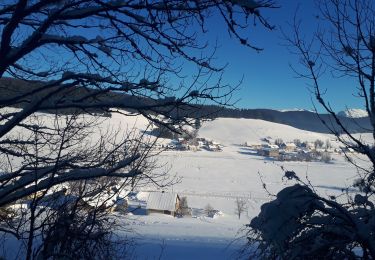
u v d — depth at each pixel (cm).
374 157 523
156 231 2517
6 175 448
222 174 8256
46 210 520
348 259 595
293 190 580
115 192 577
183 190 6625
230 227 3303
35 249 495
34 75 456
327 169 6544
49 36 398
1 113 482
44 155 530
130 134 533
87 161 533
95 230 573
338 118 512
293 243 586
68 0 400
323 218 590
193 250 1678
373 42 500
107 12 390
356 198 603
